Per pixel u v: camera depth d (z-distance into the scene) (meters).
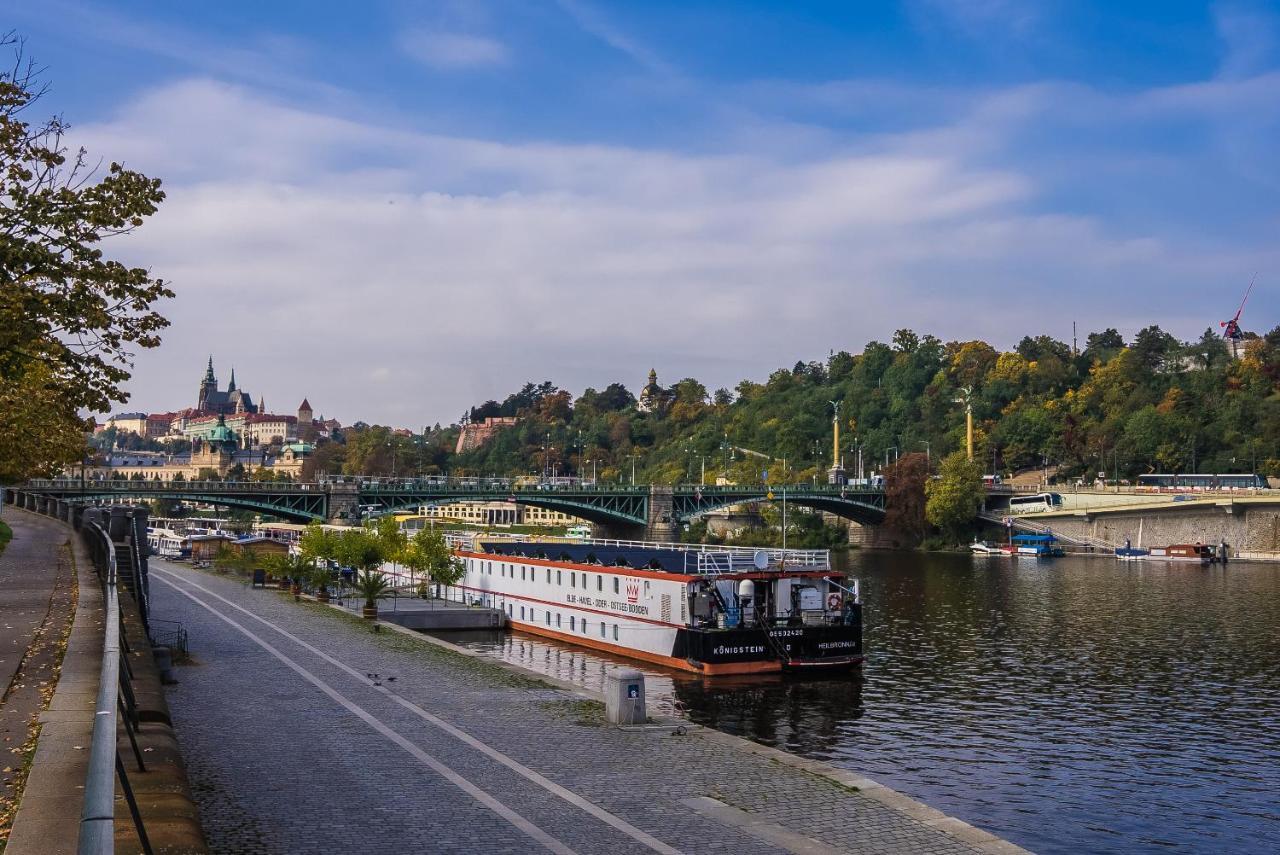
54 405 46.22
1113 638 99.19
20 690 24.42
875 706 68.69
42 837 15.46
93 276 36.34
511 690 46.00
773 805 28.58
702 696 70.50
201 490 168.25
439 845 24.89
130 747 25.45
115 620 20.61
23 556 56.56
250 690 45.25
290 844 24.95
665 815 27.47
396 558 117.38
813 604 79.56
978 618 114.75
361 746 34.66
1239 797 49.94
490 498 197.38
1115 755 57.16
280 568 108.44
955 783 51.84
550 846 24.86
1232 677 79.50
